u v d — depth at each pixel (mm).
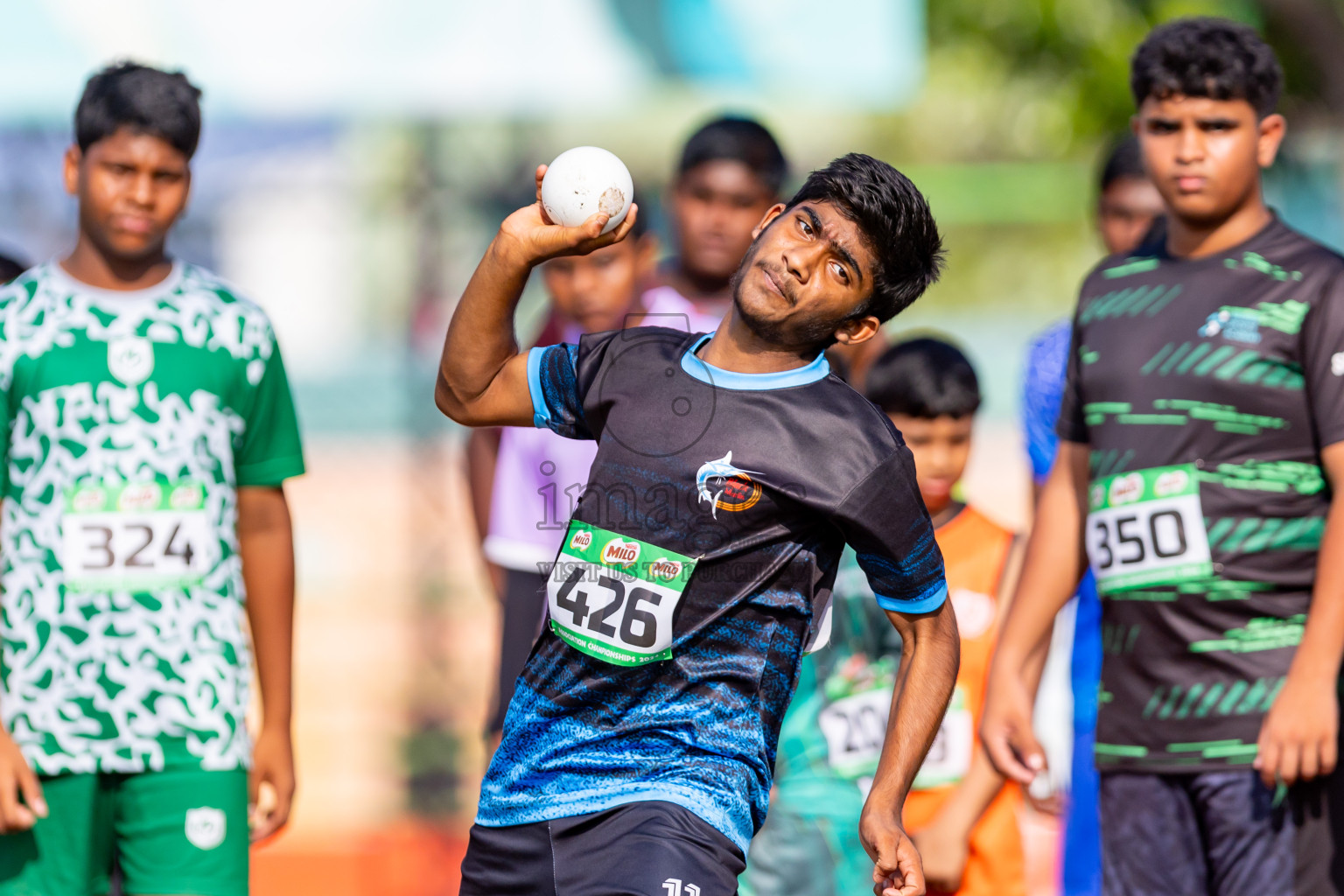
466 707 25562
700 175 12203
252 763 10195
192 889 9375
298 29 18547
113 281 9602
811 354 7250
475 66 18766
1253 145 9477
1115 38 34875
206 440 9641
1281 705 9023
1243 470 9352
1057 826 13383
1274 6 32281
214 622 9586
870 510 6965
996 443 37438
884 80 19172
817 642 7355
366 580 32375
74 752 9312
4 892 9406
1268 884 9273
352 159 36031
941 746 10633
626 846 6820
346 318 42125
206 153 34406
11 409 9461
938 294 39031
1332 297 9211
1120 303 9859
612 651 7027
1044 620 10281
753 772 7168
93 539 9375
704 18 18891
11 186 30641
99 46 18266
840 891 10461
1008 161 43031
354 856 17984
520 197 28266
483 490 13625
